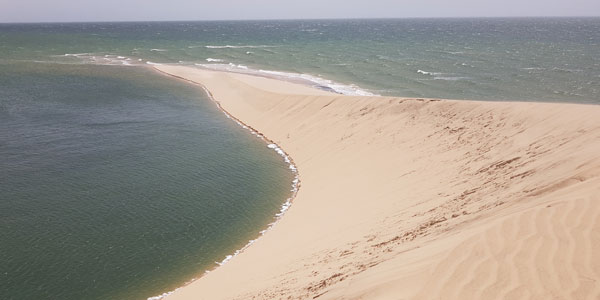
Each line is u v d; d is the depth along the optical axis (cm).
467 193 1540
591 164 1251
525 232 852
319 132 3022
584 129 1734
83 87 5266
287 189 2378
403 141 2447
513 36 12900
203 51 9088
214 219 2002
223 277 1459
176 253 1702
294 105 3569
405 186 1930
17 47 9844
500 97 4269
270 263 1463
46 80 5634
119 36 14788
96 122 3734
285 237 1730
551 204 956
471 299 691
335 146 2750
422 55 7650
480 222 1070
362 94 4459
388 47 9431
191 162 2784
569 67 5881
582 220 848
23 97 4594
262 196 2272
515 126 2072
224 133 3478
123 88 5278
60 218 1972
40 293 1430
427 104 2670
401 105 2784
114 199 2194
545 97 4209
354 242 1373
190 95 4962
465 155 2031
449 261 820
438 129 2403
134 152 2962
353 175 2311
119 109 4250
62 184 2373
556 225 852
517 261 761
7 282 1487
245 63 7131
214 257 1677
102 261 1631
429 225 1275
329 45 10275
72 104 4391
